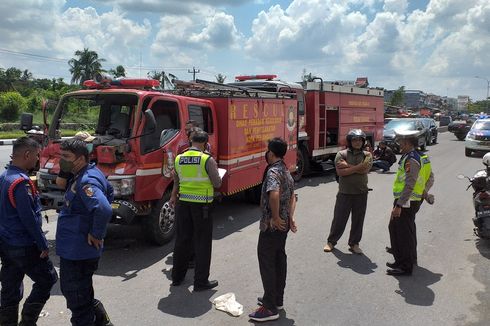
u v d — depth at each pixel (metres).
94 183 3.58
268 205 4.46
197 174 5.07
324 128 13.92
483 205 6.82
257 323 4.39
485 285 5.40
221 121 8.08
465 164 17.55
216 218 8.70
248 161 8.84
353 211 6.57
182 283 5.37
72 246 3.58
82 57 68.94
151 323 4.34
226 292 5.12
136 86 7.46
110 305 4.73
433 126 27.94
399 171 5.68
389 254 6.57
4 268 3.94
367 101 16.42
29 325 3.92
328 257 6.42
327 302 4.89
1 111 42.22
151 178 6.43
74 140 3.69
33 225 3.68
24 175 3.72
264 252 4.46
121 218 6.02
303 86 13.45
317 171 15.09
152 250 6.62
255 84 12.39
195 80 9.18
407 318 4.53
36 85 81.69
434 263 6.18
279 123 10.23
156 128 6.73
